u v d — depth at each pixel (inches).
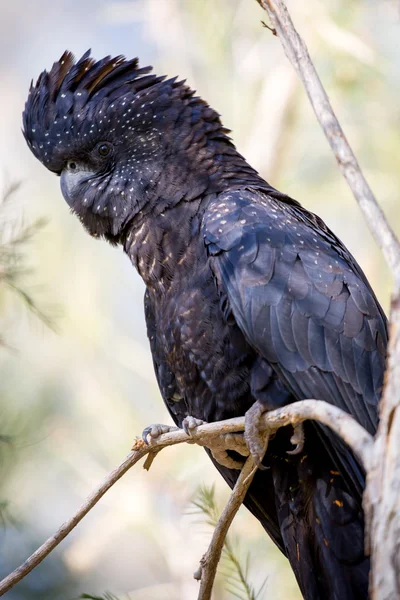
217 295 310.0
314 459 301.7
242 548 486.6
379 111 581.3
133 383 596.1
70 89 356.2
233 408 313.6
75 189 353.1
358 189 223.5
